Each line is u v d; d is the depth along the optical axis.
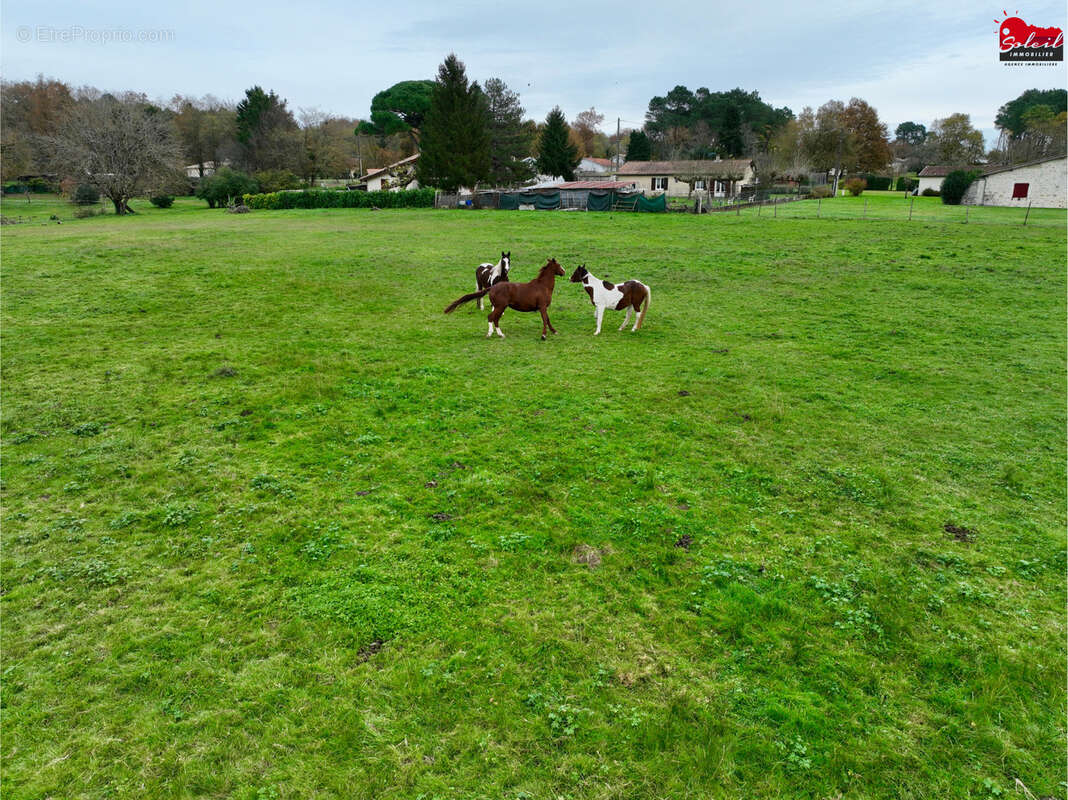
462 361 11.84
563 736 4.14
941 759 4.06
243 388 10.33
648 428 8.94
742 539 6.34
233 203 55.66
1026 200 46.28
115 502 7.01
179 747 4.07
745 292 18.09
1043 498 7.19
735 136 80.06
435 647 4.89
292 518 6.64
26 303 15.66
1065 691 4.55
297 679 4.59
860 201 53.12
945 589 5.64
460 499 6.97
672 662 4.79
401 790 3.78
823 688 4.58
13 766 3.93
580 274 13.38
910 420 9.35
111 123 52.22
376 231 31.56
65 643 4.95
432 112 53.16
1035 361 12.01
